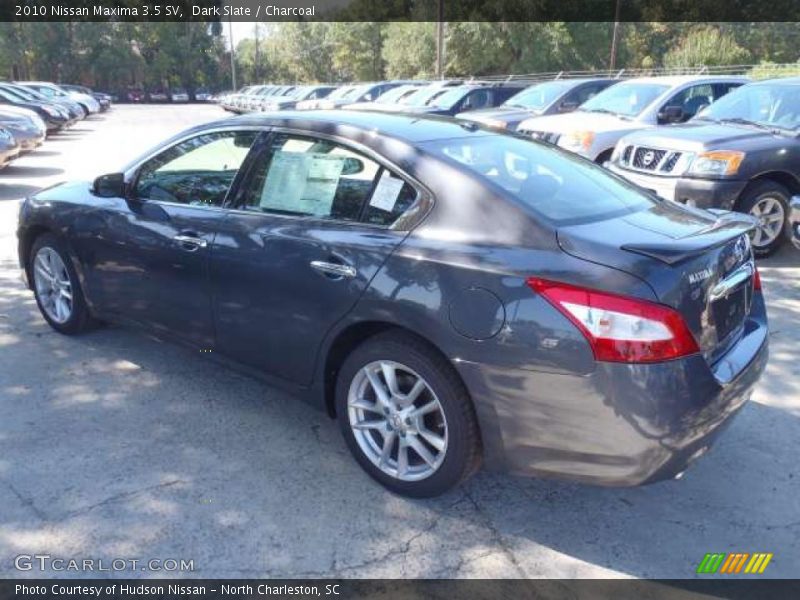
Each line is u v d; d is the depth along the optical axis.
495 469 2.95
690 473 3.49
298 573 2.75
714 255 2.91
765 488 3.38
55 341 4.93
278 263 3.45
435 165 3.16
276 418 3.94
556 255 2.77
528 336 2.69
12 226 8.75
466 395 2.92
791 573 2.81
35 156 16.69
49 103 23.38
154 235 4.05
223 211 3.81
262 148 3.78
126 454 3.53
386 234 3.16
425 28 46.47
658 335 2.58
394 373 3.14
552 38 43.84
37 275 5.04
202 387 4.29
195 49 74.06
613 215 3.19
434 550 2.90
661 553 2.92
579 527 3.07
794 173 7.12
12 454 3.50
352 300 3.16
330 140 3.52
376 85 25.16
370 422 3.29
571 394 2.65
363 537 2.96
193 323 3.97
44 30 65.50
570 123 10.12
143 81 72.12
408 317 2.97
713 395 2.74
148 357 4.70
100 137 22.23
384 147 3.33
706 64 39.94
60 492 3.20
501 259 2.82
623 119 10.17
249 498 3.20
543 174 3.41
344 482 3.35
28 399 4.08
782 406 4.18
